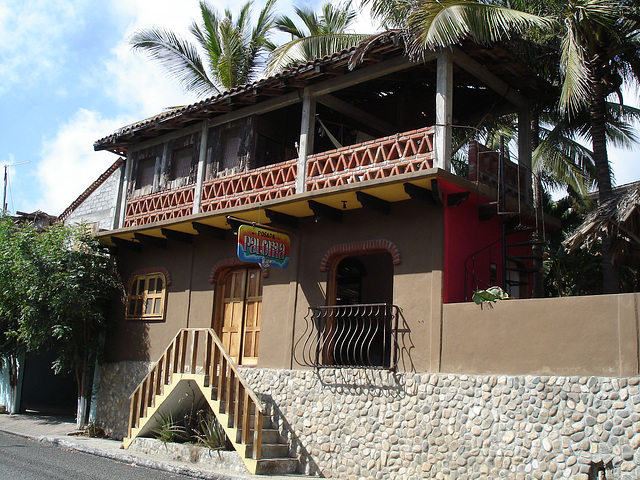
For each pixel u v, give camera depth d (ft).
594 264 48.03
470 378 29.63
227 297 44.47
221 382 35.83
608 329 25.79
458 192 33.45
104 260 51.70
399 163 33.94
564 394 26.45
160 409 39.58
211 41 68.95
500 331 29.19
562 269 49.75
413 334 32.76
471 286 34.55
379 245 35.70
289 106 46.52
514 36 37.47
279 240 38.29
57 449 41.11
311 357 36.99
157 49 65.26
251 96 41.14
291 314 38.93
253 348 41.70
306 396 36.17
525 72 37.78
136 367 48.26
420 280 33.35
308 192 35.60
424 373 31.50
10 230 52.95
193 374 37.35
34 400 65.26
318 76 37.93
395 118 47.09
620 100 41.24
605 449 24.89
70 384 68.44
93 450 39.99
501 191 34.96
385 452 31.81
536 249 41.75
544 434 26.66
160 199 47.91
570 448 25.82
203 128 46.01
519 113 41.52
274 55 56.18
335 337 37.96
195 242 46.55
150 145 50.98
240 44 68.44
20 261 48.42
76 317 49.57
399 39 33.12
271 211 38.65
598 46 36.04
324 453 34.27
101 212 60.85
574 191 51.29
